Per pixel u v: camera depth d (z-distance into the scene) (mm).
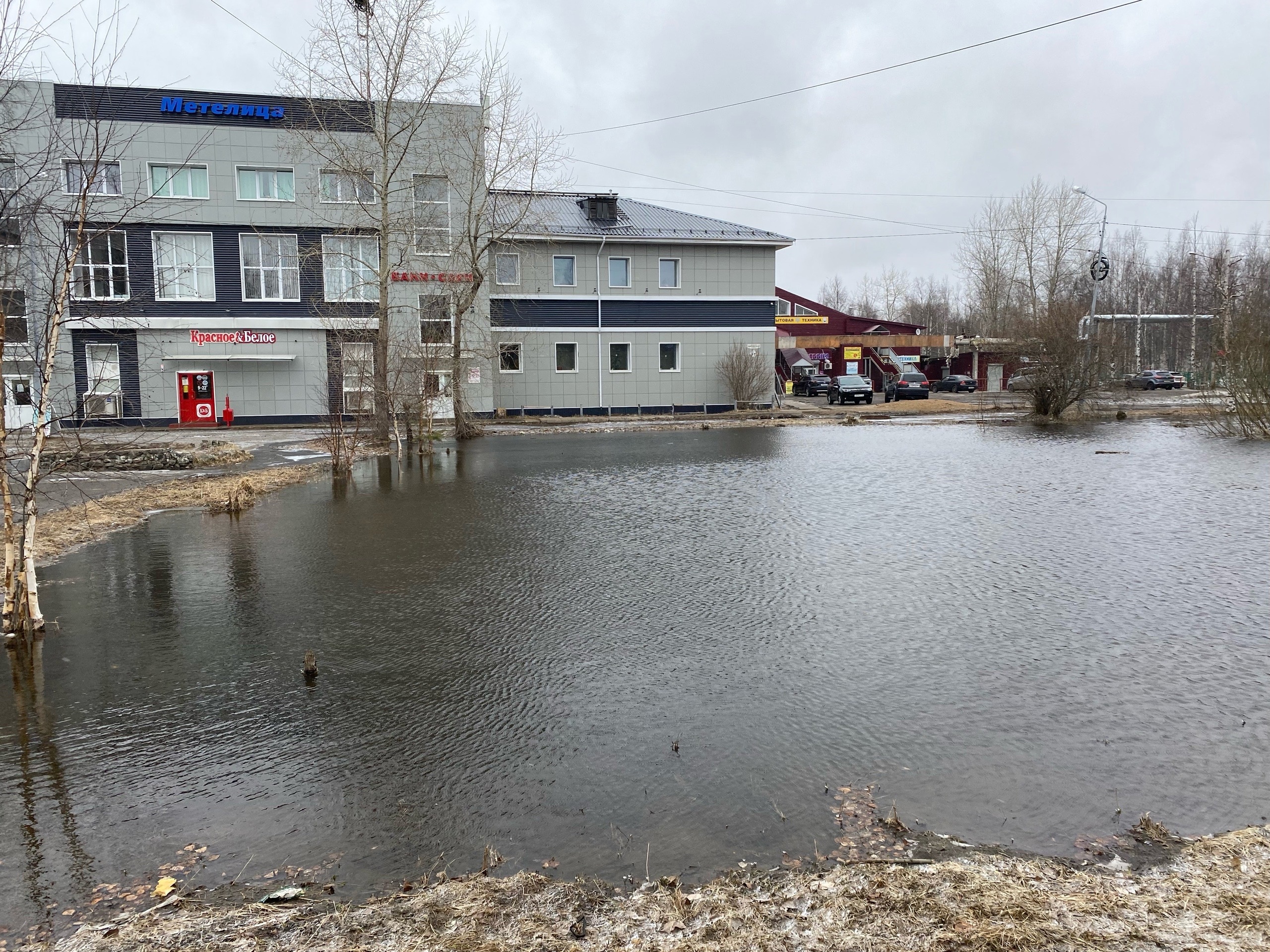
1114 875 3455
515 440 26938
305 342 33844
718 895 3359
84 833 3984
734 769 4523
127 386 32312
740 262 39844
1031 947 2936
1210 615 7152
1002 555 9523
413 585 8555
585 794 4289
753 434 28406
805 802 4168
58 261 8078
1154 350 84438
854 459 19719
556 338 37906
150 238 31984
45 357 7195
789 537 10680
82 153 8047
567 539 10719
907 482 15609
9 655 6547
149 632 7094
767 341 40469
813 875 3504
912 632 6797
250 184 32938
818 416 37312
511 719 5230
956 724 5035
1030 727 4980
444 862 3705
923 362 65875
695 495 14266
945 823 3953
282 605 7879
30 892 3514
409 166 32594
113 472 18500
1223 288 58938
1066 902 3223
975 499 13477
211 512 13211
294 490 15844
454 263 32094
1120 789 4242
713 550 9992
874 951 2957
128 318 11633
